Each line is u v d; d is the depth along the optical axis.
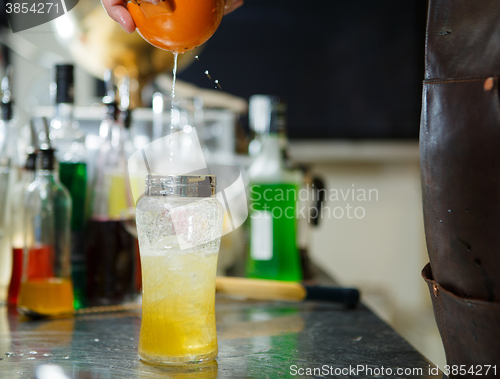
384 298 2.65
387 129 2.83
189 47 0.84
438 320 0.76
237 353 0.85
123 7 0.84
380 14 2.81
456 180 0.72
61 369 0.80
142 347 0.82
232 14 2.78
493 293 0.71
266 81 2.81
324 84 2.82
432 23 0.74
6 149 1.12
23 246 1.01
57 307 1.00
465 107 0.71
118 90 1.21
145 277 0.82
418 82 2.82
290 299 1.09
